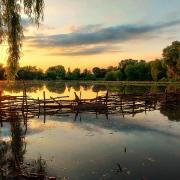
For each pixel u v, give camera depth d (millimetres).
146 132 19656
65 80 155750
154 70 107500
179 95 39531
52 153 14734
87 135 18781
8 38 19922
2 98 30219
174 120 24641
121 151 15023
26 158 13914
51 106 30172
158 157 14008
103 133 19391
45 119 25328
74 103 31656
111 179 11344
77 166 12766
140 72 126062
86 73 160375
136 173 11969
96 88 76500
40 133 19547
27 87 84812
